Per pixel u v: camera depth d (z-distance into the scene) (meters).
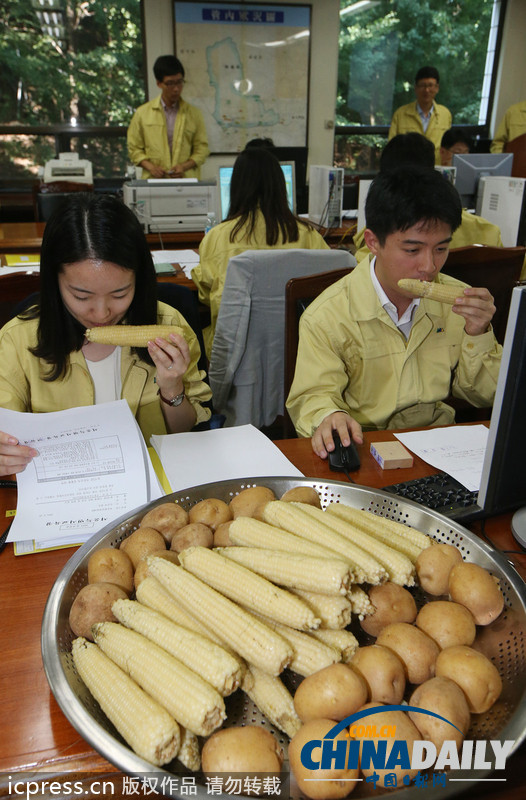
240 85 5.81
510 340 0.80
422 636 0.69
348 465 1.17
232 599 0.73
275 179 2.44
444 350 1.55
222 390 2.39
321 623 0.69
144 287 1.23
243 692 0.69
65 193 4.01
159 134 5.07
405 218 1.24
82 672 0.67
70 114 5.54
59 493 1.01
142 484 1.03
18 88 5.32
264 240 2.51
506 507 0.96
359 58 6.07
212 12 5.48
